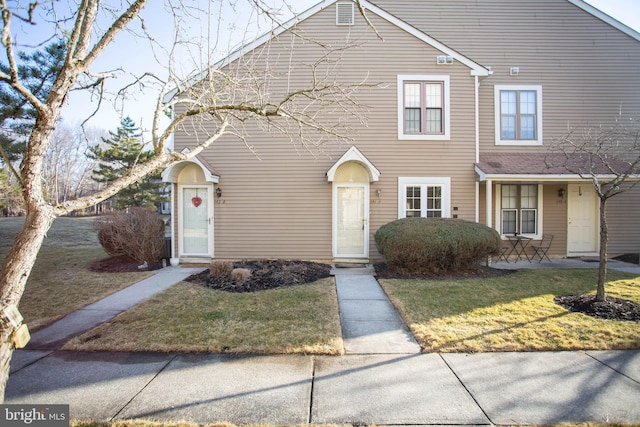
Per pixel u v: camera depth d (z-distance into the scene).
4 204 12.09
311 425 2.71
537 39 11.09
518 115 10.91
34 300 6.21
